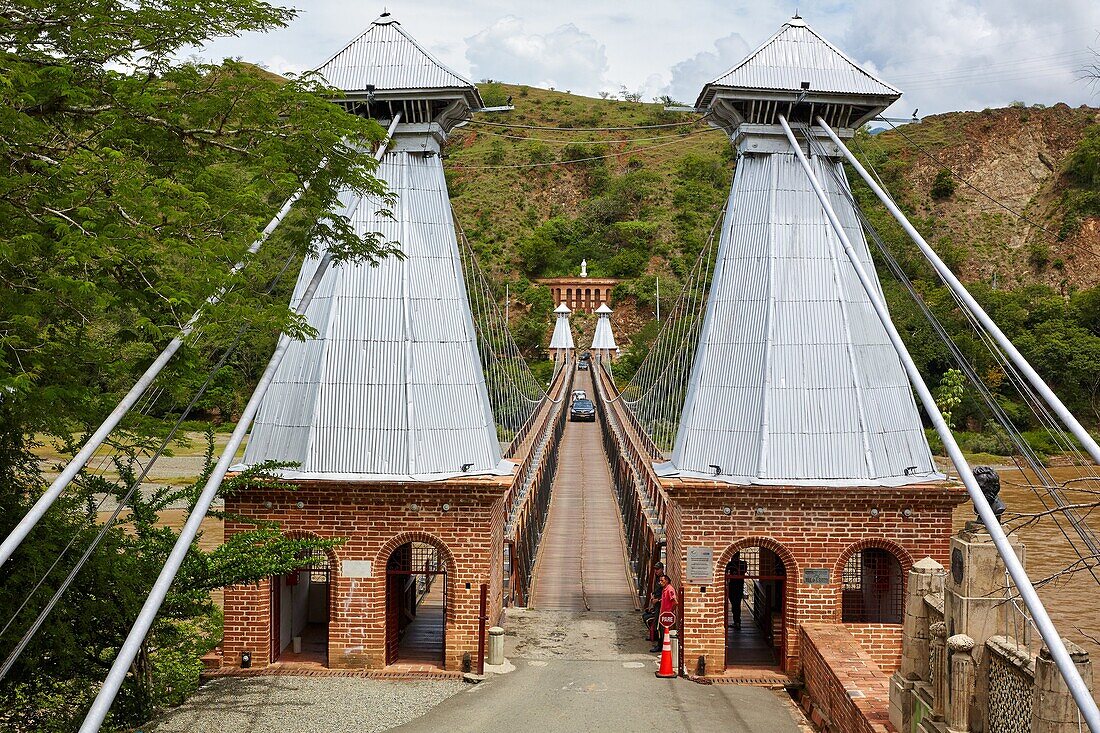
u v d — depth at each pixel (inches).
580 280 5861.2
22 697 717.9
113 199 569.3
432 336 956.0
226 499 904.9
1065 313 3373.5
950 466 2496.3
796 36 1029.8
